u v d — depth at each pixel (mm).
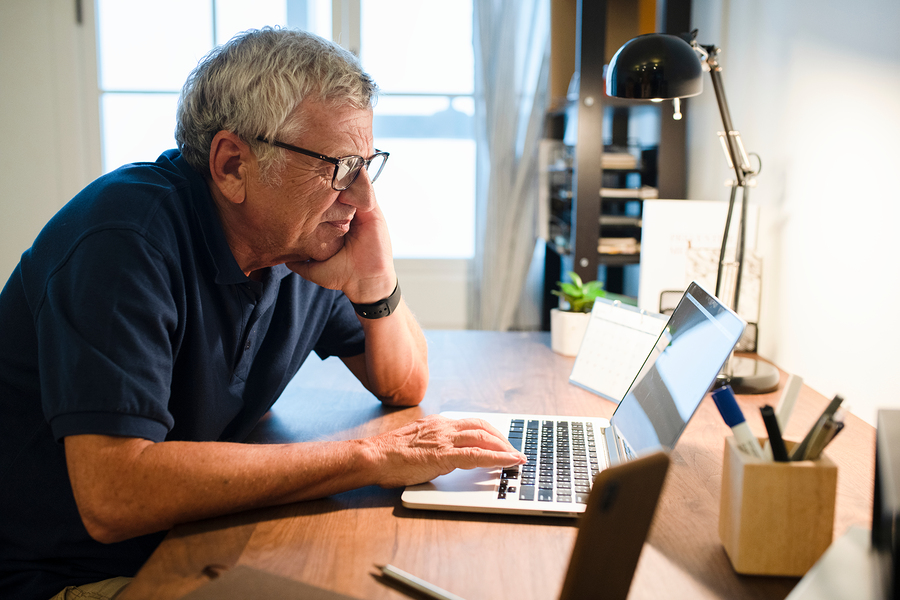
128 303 686
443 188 2652
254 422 955
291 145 785
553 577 578
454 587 561
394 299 1030
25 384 783
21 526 781
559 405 1065
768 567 575
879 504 502
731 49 1560
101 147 2561
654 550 624
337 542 631
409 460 729
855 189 1036
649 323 1067
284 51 782
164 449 654
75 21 2467
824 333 1129
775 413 616
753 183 1187
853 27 1041
